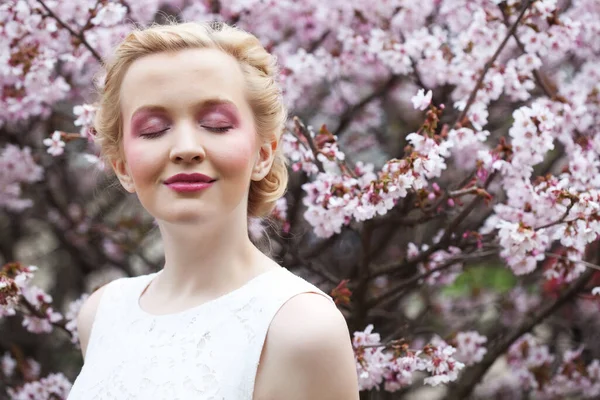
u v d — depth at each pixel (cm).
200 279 137
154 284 148
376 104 360
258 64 140
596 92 282
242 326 129
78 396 138
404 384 227
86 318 159
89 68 329
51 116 342
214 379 125
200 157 129
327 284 298
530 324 282
